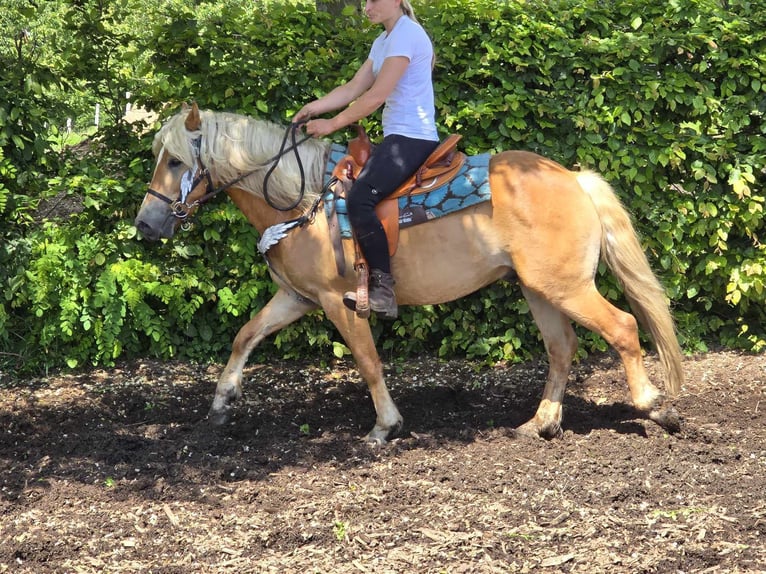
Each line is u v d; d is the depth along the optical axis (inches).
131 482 167.5
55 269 225.5
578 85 236.4
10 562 140.1
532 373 240.2
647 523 152.6
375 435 191.5
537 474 172.6
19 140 221.8
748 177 232.8
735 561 140.4
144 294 235.3
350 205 175.9
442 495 163.5
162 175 183.2
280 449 186.2
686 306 254.4
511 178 180.7
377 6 173.9
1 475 170.1
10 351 234.8
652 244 240.5
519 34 227.3
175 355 246.5
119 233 228.8
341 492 164.9
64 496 162.1
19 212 227.0
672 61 240.4
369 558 142.0
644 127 235.1
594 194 187.0
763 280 239.1
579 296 183.9
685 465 176.6
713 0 245.8
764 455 183.5
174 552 143.9
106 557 142.1
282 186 181.6
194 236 235.5
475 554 142.9
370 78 183.3
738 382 230.5
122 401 217.2
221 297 233.5
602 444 188.5
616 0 242.7
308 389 229.9
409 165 176.9
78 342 236.8
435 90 228.8
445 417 209.9
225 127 182.5
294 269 185.3
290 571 138.3
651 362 246.1
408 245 181.0
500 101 224.4
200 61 223.9
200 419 207.5
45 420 203.6
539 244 179.8
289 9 230.5
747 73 235.1
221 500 161.9
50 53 265.0
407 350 249.0
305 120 183.8
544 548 145.0
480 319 247.0
